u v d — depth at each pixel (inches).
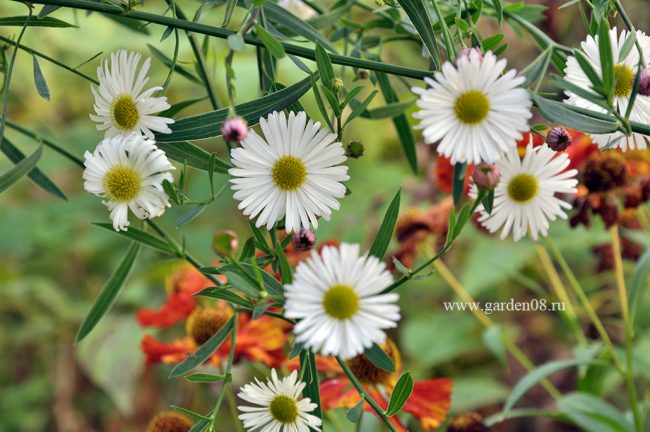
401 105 18.0
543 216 15.8
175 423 18.7
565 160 15.7
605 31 14.7
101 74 15.8
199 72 18.2
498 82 14.4
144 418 30.3
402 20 18.4
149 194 15.2
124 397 29.6
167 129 15.5
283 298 14.9
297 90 15.7
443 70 14.4
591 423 20.3
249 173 15.1
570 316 21.4
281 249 15.2
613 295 29.0
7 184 16.9
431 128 14.4
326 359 18.3
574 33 28.6
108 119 15.7
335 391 18.1
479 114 14.4
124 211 15.1
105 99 15.7
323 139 15.1
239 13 26.3
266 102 15.6
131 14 15.7
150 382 30.3
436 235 21.2
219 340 15.8
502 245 27.9
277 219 15.1
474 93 14.4
